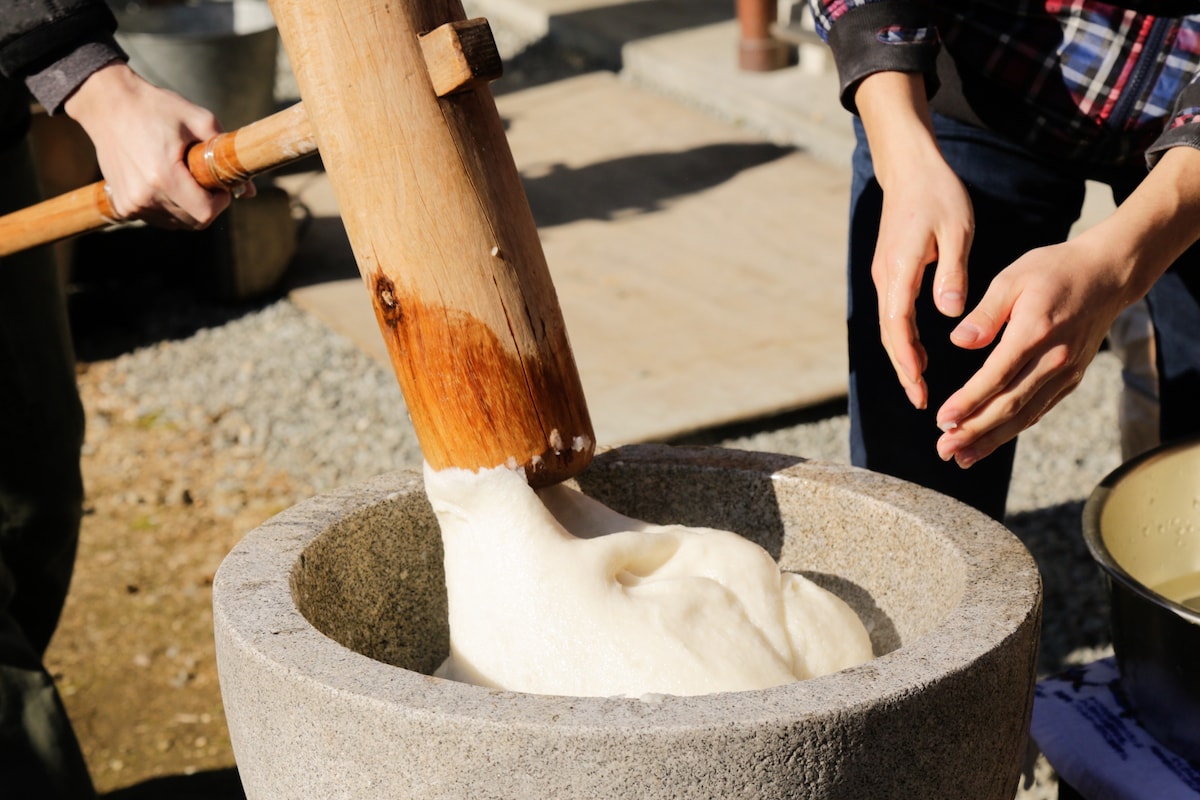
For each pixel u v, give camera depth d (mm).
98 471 4113
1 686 1983
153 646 3266
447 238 1419
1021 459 3865
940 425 1422
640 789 1129
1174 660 1623
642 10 8523
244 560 1501
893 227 1573
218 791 2736
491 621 1456
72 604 3443
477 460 1475
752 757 1131
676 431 3791
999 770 1319
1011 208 2010
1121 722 1797
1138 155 1964
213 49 5426
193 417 4418
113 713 3029
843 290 4773
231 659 1323
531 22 8727
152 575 3561
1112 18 1881
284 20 1438
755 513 1755
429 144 1405
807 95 6699
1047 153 1969
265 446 4219
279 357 4781
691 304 4715
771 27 7012
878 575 1647
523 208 1493
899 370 1513
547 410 1486
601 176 6141
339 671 1235
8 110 2291
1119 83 1894
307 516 1619
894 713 1173
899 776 1199
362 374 4645
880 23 1769
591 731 1122
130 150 1752
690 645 1418
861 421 2102
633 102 7207
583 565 1457
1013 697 1301
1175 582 1926
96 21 1854
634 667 1397
